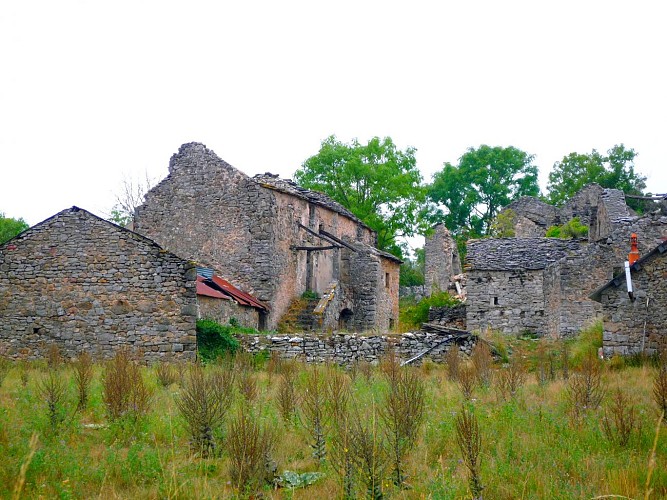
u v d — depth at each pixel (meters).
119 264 22.83
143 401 12.49
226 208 30.72
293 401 13.07
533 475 9.19
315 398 12.33
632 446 10.52
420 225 51.12
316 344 23.61
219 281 28.70
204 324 23.25
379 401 13.56
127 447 10.84
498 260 32.31
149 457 9.76
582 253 28.84
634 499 8.18
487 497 8.56
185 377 16.72
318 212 35.41
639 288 21.11
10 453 9.78
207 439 10.64
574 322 28.47
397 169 51.25
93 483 9.09
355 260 36.47
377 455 8.99
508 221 53.38
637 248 27.62
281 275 31.23
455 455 10.26
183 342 22.41
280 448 10.73
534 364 23.14
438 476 8.98
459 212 65.44
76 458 9.78
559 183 66.75
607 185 63.12
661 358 18.30
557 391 15.31
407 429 10.83
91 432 11.62
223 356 22.22
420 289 57.47
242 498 8.57
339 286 34.09
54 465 9.36
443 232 49.72
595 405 13.24
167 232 31.33
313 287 34.31
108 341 22.56
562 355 22.00
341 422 10.80
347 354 23.67
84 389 13.43
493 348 24.36
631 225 28.55
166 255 22.73
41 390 13.74
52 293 22.88
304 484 9.34
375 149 51.41
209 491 8.60
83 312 22.75
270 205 30.36
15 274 23.02
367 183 50.59
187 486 8.82
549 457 10.00
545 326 30.92
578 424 11.77
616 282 21.20
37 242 23.12
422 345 24.22
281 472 9.84
